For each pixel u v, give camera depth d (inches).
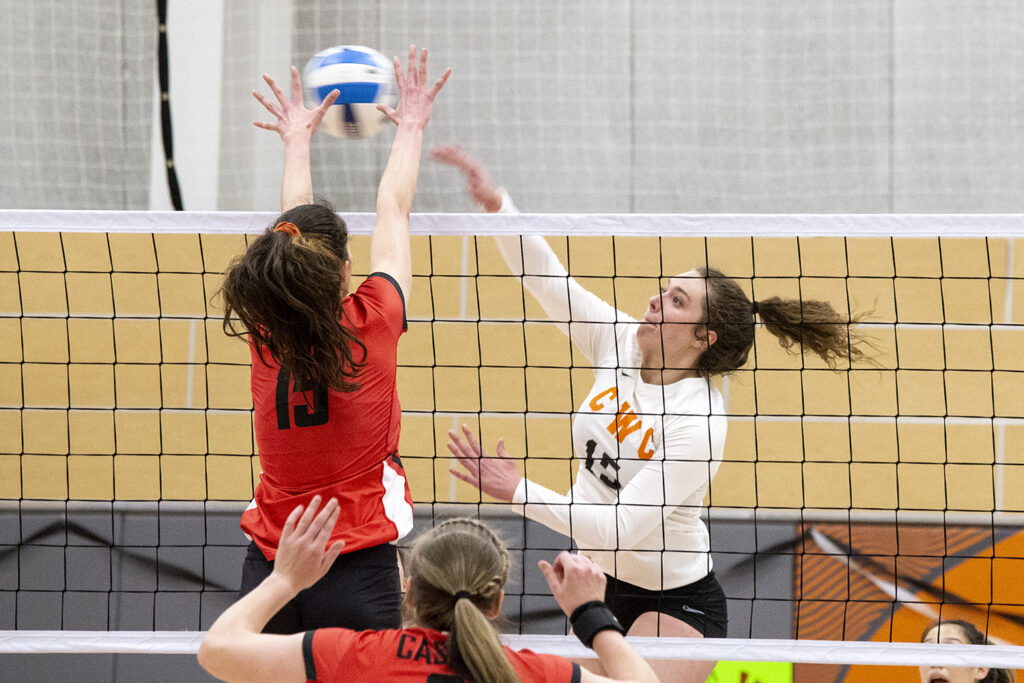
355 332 237.0
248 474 590.2
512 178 709.3
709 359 340.8
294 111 309.9
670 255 620.7
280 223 237.8
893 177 694.5
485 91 711.7
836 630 504.1
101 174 703.7
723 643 288.0
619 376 332.8
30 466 591.2
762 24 709.3
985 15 691.4
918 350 592.1
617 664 208.8
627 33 713.0
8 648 282.8
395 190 269.4
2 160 692.1
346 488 235.9
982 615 499.5
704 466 313.4
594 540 301.0
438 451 592.1
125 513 529.0
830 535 518.3
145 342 615.8
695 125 709.3
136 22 712.4
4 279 618.5
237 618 201.9
